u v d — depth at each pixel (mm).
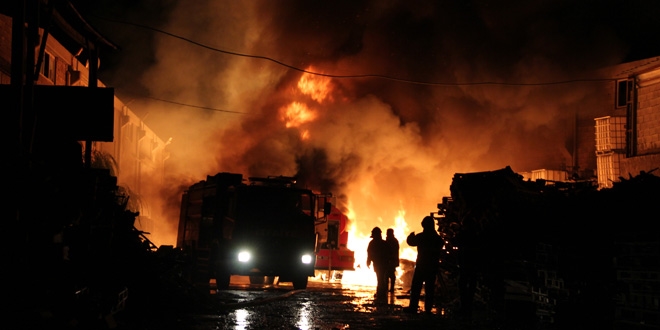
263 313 12805
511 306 12773
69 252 10070
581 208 11625
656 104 25344
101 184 11359
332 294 18531
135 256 11922
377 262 17734
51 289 8375
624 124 30812
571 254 11398
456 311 13859
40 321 7234
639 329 9875
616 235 10508
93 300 9125
